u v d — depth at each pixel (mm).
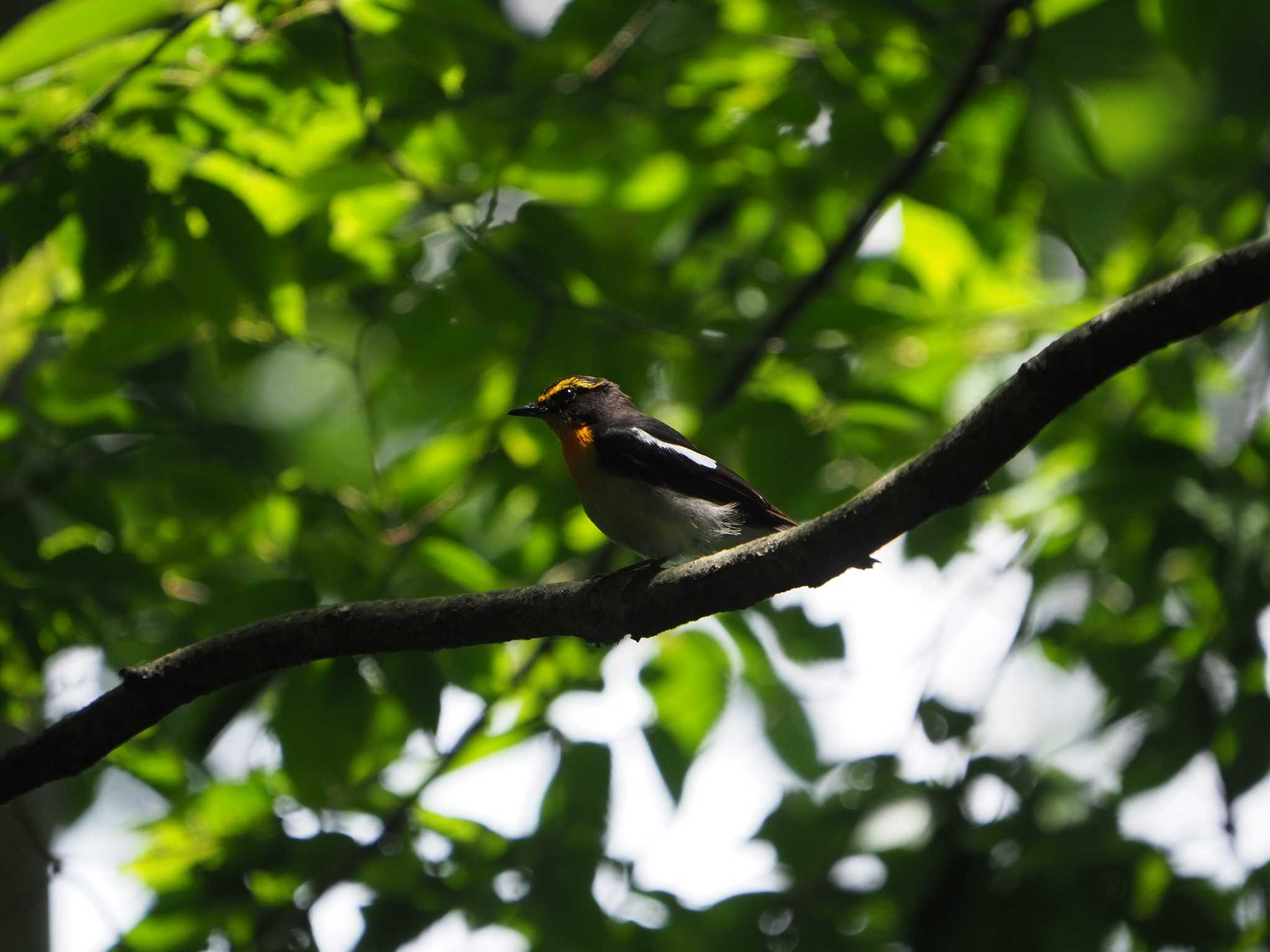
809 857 11719
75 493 10125
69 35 8703
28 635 9531
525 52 10734
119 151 8812
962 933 10297
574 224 11117
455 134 11617
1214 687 10430
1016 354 13484
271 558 11219
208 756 11195
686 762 11383
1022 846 10633
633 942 10820
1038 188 11578
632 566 7141
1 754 7355
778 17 11656
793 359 11828
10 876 10562
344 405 15297
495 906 10539
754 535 9781
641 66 11398
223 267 9211
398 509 11852
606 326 11648
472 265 11273
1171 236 12359
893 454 11750
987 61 10461
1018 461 13727
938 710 11531
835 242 11852
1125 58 13266
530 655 11914
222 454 10992
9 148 9172
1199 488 10562
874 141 11719
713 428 10789
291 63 9141
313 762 9438
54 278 11156
